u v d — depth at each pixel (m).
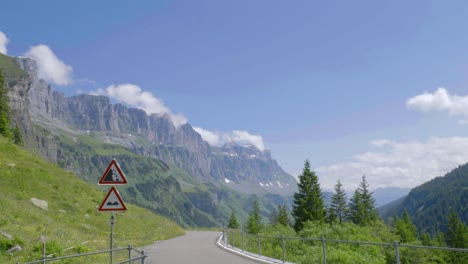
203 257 24.36
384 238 42.25
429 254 31.42
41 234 21.92
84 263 18.09
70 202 42.81
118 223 46.12
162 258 23.67
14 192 36.44
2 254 16.47
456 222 88.69
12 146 53.12
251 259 23.19
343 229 38.59
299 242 32.62
